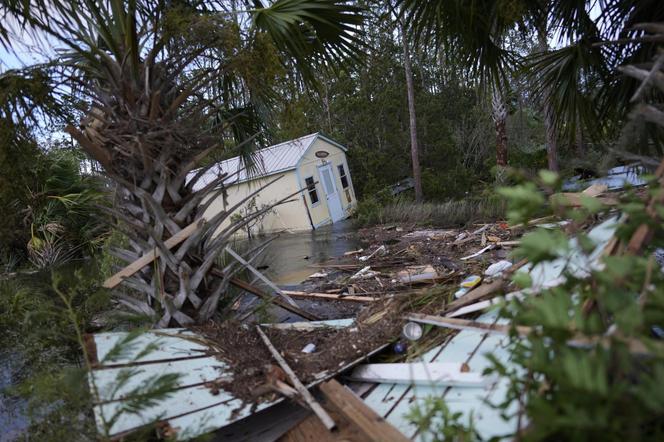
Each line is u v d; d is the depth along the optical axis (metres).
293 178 14.35
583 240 1.35
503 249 6.46
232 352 2.99
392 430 1.86
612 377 1.18
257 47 3.79
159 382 1.93
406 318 3.04
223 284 3.72
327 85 19.70
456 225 9.95
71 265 7.98
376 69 19.25
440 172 19.94
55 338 3.42
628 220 1.71
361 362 2.82
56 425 2.29
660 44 3.52
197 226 3.59
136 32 3.62
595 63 4.41
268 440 2.41
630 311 1.10
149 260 3.54
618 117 4.28
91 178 4.66
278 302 4.32
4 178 3.73
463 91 22.08
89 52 3.52
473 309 2.81
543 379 1.47
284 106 4.69
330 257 8.44
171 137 3.52
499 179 10.91
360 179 19.86
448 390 2.19
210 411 2.36
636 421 1.02
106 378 2.44
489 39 4.90
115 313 3.79
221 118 5.05
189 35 3.63
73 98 3.77
